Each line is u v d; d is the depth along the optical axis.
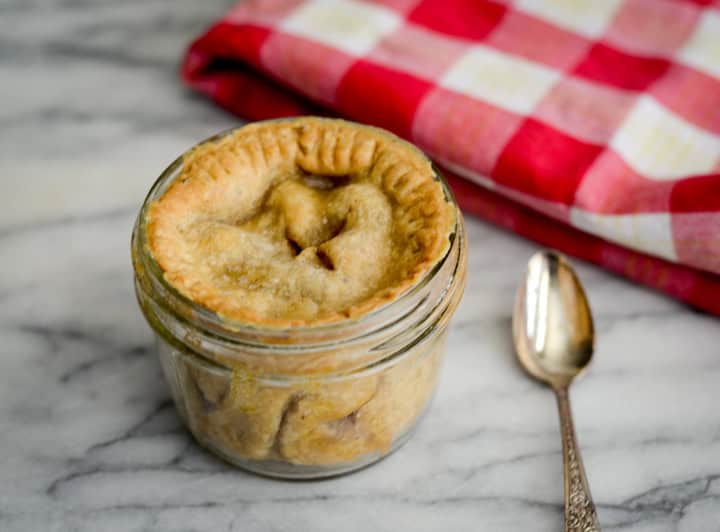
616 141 0.43
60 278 0.42
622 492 0.36
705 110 0.44
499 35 0.47
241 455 0.36
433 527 0.35
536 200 0.42
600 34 0.47
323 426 0.34
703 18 0.47
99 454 0.37
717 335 0.40
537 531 0.35
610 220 0.41
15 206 0.44
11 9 0.53
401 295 0.32
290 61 0.45
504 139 0.42
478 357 0.40
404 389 0.35
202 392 0.34
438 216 0.34
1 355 0.40
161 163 0.46
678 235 0.40
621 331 0.40
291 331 0.32
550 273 0.41
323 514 0.35
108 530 0.35
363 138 0.37
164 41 0.51
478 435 0.37
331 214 0.35
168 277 0.33
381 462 0.37
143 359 0.40
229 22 0.47
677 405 0.38
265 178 0.37
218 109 0.48
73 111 0.48
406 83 0.44
